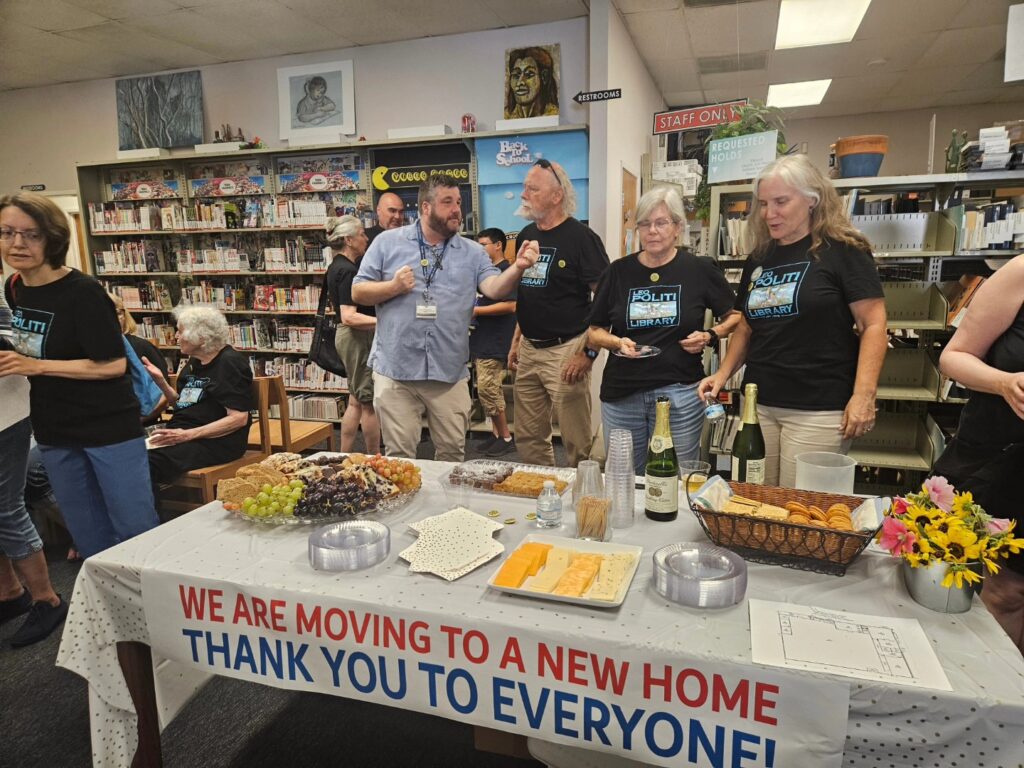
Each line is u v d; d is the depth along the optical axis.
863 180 3.08
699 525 1.45
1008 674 0.90
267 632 1.22
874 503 1.24
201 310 2.89
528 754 1.44
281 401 3.42
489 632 1.07
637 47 5.66
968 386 1.45
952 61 6.16
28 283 2.11
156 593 1.29
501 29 5.05
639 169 5.96
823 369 1.89
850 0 4.70
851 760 0.92
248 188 5.69
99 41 5.08
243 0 4.38
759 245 2.04
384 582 1.21
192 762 1.71
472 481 1.71
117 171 6.04
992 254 3.00
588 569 1.20
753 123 3.12
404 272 2.36
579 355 2.76
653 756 1.02
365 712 1.90
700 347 2.22
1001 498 1.48
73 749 1.78
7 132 6.49
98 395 2.17
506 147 4.90
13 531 2.25
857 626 1.02
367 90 5.47
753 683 0.94
